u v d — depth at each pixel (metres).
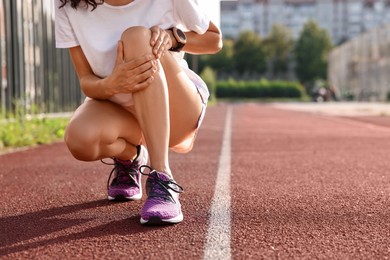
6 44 7.19
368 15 73.62
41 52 8.48
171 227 1.98
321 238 1.83
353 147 5.44
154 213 1.96
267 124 10.02
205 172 3.58
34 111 7.68
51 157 4.65
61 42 2.19
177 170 3.69
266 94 53.69
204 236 1.85
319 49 70.44
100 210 2.33
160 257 1.61
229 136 7.01
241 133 7.59
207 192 2.77
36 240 1.84
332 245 1.75
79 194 2.76
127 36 2.02
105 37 2.12
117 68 2.02
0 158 4.62
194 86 2.24
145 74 2.00
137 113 2.08
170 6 2.15
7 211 2.36
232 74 71.62
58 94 9.40
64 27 2.17
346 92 40.38
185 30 2.26
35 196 2.73
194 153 4.86
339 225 2.02
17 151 5.23
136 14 2.13
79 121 2.05
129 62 1.99
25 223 2.11
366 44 34.56
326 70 70.31
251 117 13.37
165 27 2.15
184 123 2.23
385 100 31.06
